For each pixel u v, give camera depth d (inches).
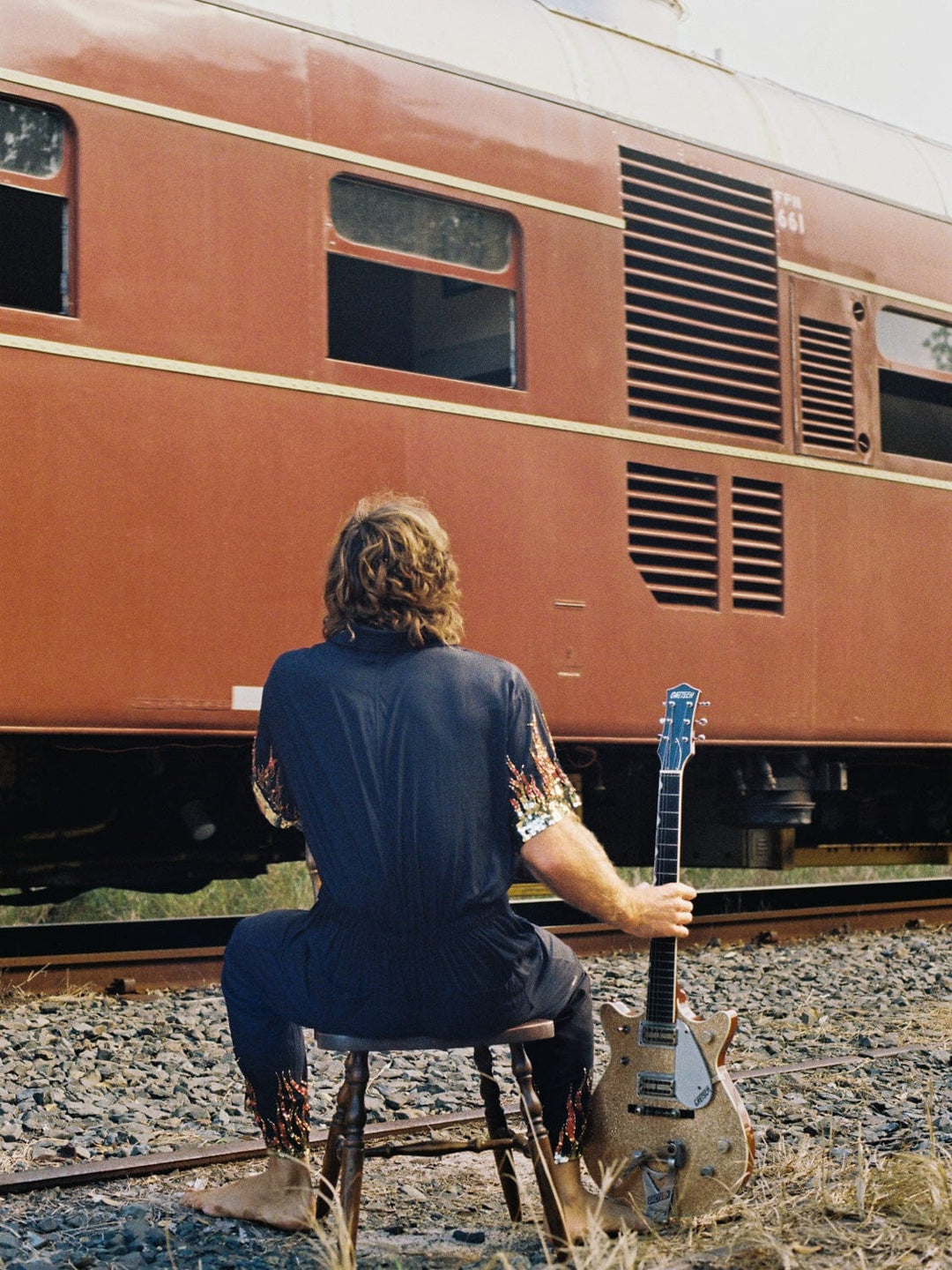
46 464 189.0
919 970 263.6
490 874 102.3
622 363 244.7
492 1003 101.7
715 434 256.5
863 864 336.2
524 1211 123.0
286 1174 113.7
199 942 272.1
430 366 245.6
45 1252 109.8
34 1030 193.2
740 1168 110.3
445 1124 152.1
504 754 103.3
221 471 202.5
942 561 291.7
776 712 262.1
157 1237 112.1
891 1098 166.9
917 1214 115.3
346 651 105.6
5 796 224.5
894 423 294.2
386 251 220.5
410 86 223.5
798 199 273.6
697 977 251.0
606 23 279.4
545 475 234.2
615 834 292.2
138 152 197.6
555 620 233.9
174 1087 169.2
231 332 204.1
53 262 200.2
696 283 256.1
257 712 204.5
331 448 212.4
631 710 242.5
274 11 212.5
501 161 232.4
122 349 194.9
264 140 208.2
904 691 282.7
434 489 221.9
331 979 101.6
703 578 254.2
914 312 291.4
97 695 191.9
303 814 103.6
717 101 268.5
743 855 305.9
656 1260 103.1
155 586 196.7
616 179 246.8
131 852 238.2
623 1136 112.7
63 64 191.9
